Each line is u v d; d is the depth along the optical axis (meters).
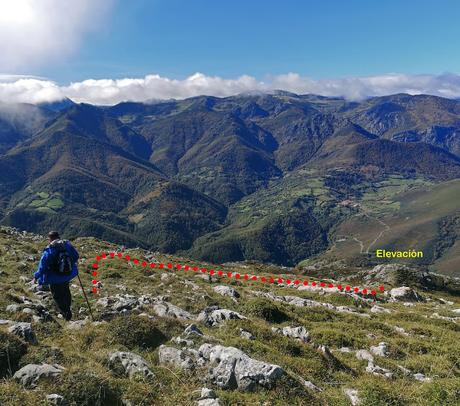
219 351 12.03
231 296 29.16
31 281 24.28
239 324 17.30
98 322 14.91
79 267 34.41
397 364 16.94
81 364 10.46
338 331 20.81
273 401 10.23
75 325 14.62
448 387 12.16
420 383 14.23
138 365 10.84
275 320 23.23
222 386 10.76
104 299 20.48
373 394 11.64
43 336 13.10
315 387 12.16
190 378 10.87
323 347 15.95
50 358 10.24
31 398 8.14
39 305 16.33
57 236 15.00
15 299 17.11
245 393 10.47
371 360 16.75
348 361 16.47
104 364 10.90
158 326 15.05
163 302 21.91
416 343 20.55
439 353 19.67
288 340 16.19
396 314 30.39
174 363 11.79
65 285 14.59
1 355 9.57
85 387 8.77
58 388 8.64
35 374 8.98
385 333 23.86
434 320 29.17
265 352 14.19
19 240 49.56
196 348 13.39
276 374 11.02
